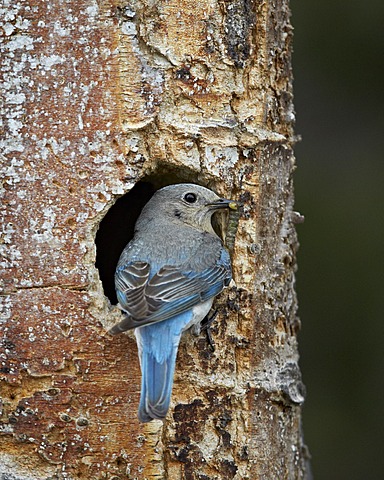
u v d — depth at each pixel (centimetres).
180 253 1170
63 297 1136
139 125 1156
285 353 1248
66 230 1141
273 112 1245
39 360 1130
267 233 1230
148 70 1162
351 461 1623
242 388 1191
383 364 1652
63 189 1142
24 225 1138
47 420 1130
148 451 1140
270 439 1213
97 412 1134
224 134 1200
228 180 1205
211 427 1173
